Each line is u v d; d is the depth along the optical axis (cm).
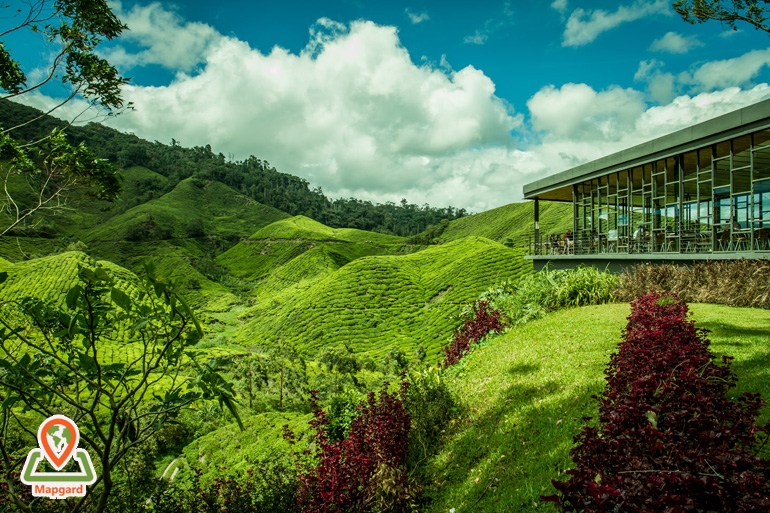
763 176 1781
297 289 10856
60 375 248
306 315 8006
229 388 230
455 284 8062
